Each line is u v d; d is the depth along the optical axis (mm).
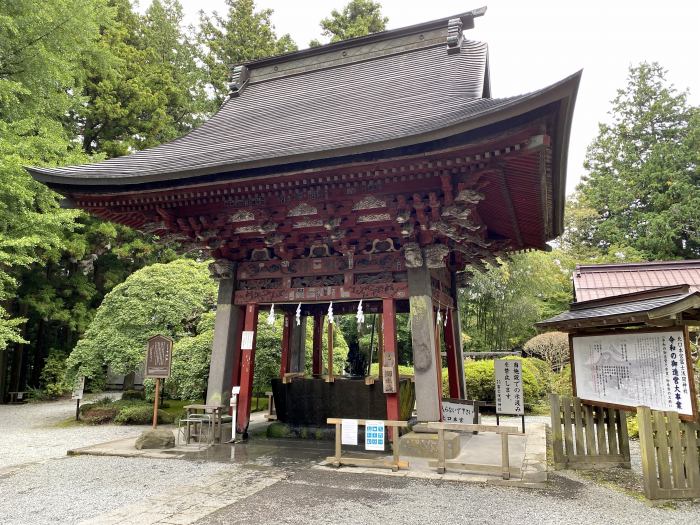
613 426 8102
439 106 8984
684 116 32812
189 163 9773
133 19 28969
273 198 9539
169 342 10617
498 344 26359
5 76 16125
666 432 6238
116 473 7367
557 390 18562
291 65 14031
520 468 7078
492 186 8625
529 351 22094
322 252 10219
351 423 7645
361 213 9234
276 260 10453
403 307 13156
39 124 16766
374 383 10125
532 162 7359
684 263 14141
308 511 5391
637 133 34219
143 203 10031
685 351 5992
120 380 29953
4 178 13422
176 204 10023
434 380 8500
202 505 5641
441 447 7219
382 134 8164
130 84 25562
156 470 7516
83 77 22531
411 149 7359
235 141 10852
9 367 25438
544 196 8562
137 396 17078
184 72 31750
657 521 5230
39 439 12164
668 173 30547
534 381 17859
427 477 6902
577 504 5797
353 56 13203
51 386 23250
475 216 9719
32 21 15594
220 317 10414
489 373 17672
